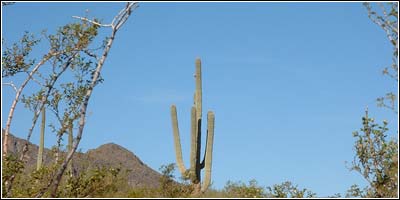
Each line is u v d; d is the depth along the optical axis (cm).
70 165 2275
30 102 2227
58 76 2183
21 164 2134
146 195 2009
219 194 1986
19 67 2198
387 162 1983
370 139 2012
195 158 2223
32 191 2041
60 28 2083
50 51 2111
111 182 2148
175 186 2139
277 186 2058
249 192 1959
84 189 2086
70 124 2291
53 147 2380
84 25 2041
